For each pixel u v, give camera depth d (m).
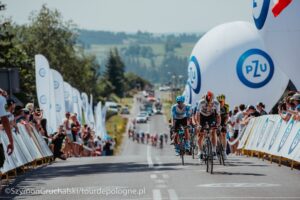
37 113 41.28
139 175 25.98
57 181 25.03
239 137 41.91
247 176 24.59
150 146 143.38
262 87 58.62
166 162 33.16
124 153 117.06
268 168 28.16
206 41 61.53
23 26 159.25
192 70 62.28
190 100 63.34
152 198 18.77
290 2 43.81
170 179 24.03
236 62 59.06
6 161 26.50
